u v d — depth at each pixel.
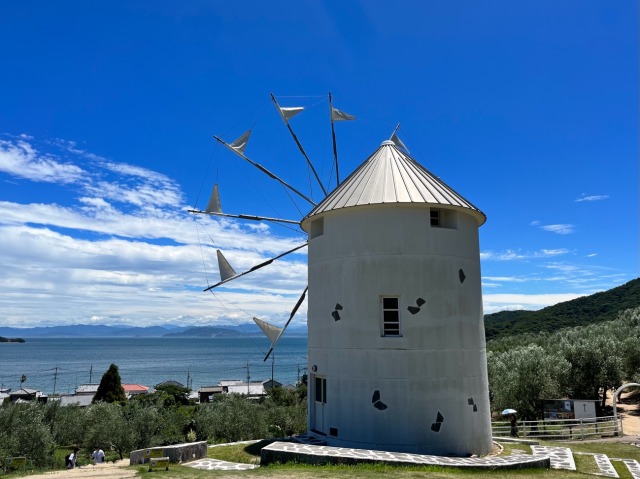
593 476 13.29
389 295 16.31
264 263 23.19
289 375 186.12
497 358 43.16
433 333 16.05
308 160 24.00
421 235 16.59
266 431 42.09
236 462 15.66
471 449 15.88
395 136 22.06
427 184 17.62
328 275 17.56
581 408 27.25
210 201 23.23
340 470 11.95
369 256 16.64
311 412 17.98
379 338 16.02
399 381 15.66
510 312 133.25
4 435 29.47
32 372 190.25
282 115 23.61
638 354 37.06
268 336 23.05
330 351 17.00
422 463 12.70
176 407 65.62
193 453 15.96
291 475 11.23
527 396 33.16
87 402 82.12
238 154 22.83
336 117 24.11
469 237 17.80
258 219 23.06
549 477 12.66
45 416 39.97
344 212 17.39
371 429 15.62
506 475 12.45
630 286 106.56
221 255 23.86
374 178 17.91
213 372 196.12
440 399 15.73
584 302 108.00
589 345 37.22
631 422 29.11
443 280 16.55
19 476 12.68
